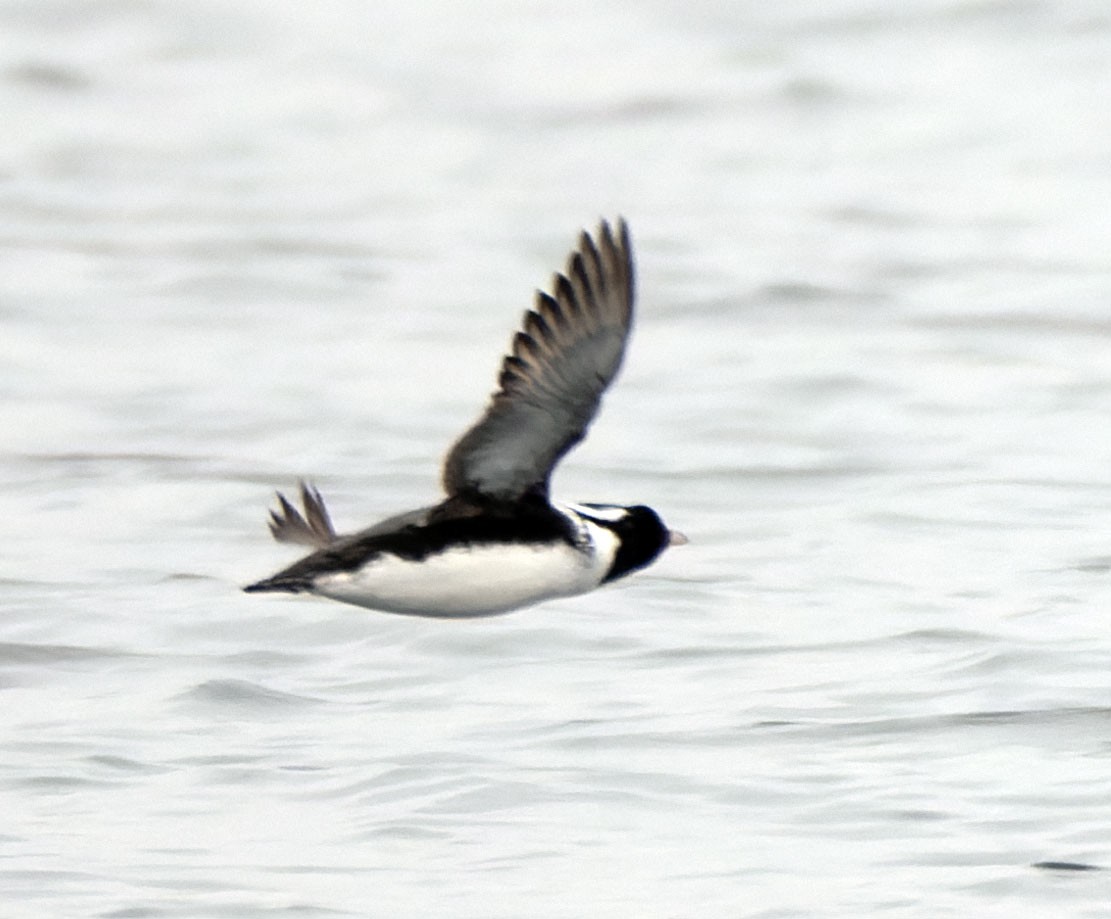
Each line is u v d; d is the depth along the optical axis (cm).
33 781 1109
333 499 1705
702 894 962
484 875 986
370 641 1330
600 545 966
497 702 1221
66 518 1656
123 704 1227
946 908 947
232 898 962
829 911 943
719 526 1620
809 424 1970
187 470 1795
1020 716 1176
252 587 936
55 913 950
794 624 1359
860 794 1070
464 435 938
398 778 1102
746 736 1154
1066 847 1005
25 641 1341
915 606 1396
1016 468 1792
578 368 909
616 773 1105
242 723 1195
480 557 944
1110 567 1487
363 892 970
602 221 909
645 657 1298
